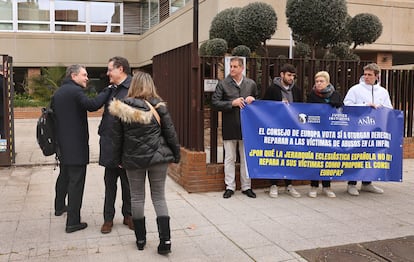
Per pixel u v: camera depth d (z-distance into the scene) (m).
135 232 4.23
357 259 3.99
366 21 9.09
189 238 4.53
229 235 4.61
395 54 16.66
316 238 4.52
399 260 3.97
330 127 6.06
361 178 6.16
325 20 7.93
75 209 4.71
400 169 6.25
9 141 8.23
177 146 4.13
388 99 6.31
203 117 6.31
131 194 4.18
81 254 4.13
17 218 5.20
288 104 5.96
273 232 4.70
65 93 4.61
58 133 4.65
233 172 6.14
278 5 13.28
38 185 6.86
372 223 5.00
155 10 21.81
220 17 10.48
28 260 3.99
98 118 19.62
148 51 22.27
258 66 7.11
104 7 24.44
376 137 6.16
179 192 6.32
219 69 6.77
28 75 23.36
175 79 7.11
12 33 23.03
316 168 6.06
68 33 23.80
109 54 24.39
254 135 5.89
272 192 6.10
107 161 4.48
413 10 15.33
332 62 6.82
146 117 3.88
